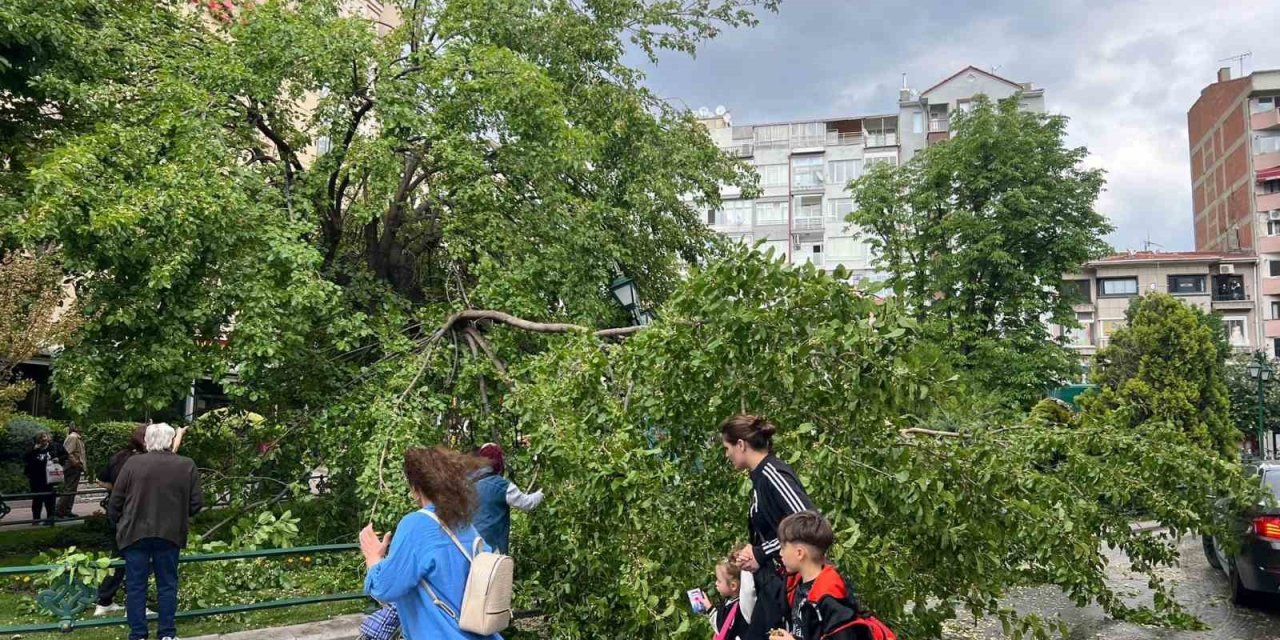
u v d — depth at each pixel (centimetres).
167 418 1059
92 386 837
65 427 1973
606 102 1382
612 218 1282
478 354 953
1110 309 4897
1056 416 1346
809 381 555
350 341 948
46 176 813
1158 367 2459
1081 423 836
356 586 768
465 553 375
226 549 705
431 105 1084
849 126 6003
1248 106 5112
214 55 1058
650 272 1405
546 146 1094
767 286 578
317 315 926
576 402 648
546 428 628
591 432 621
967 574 601
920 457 579
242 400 975
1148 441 809
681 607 533
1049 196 2178
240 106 1076
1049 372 2159
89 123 1145
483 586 366
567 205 1160
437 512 378
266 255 900
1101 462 835
